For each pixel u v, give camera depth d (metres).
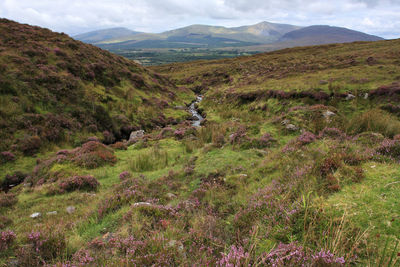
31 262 4.61
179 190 9.39
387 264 3.07
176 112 35.19
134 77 38.94
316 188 5.77
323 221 4.29
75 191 10.85
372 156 7.05
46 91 23.06
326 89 24.75
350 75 27.77
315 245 3.84
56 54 29.47
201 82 65.44
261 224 4.95
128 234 5.46
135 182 10.42
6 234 5.38
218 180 9.55
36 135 18.31
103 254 4.82
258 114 27.59
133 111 29.39
